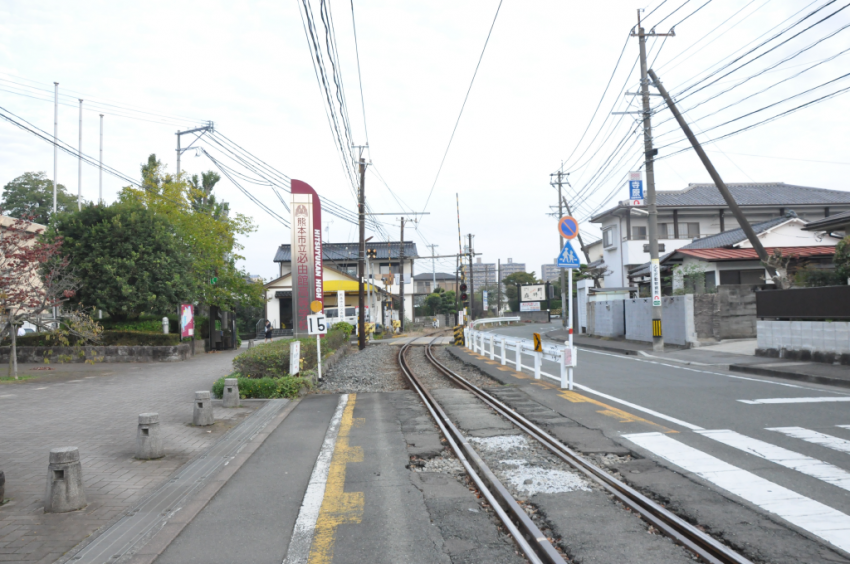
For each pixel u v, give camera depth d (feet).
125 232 65.92
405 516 14.73
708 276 78.33
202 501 15.98
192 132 97.30
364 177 86.69
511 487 16.94
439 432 25.12
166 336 68.33
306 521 14.44
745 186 119.65
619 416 26.35
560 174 122.93
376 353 78.18
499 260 225.35
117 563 12.05
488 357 63.98
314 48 28.22
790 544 12.14
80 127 94.73
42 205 129.08
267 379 37.37
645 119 61.26
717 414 26.09
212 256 84.48
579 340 91.30
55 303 49.21
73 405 33.99
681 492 15.65
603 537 12.94
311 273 59.00
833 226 59.31
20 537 13.53
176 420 28.78
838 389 32.78
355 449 22.07
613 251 119.75
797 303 44.96
